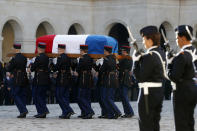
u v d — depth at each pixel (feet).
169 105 224.53
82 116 163.43
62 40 169.17
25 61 161.07
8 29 329.72
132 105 223.71
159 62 94.73
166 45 101.55
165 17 345.72
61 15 336.08
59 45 161.17
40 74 159.63
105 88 161.17
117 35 363.35
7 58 328.49
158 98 94.32
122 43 362.33
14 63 159.43
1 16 308.40
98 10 350.02
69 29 360.28
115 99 250.57
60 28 335.47
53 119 158.61
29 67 164.76
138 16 336.49
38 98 161.17
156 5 339.36
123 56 169.07
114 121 155.02
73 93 237.25
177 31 98.22
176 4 352.90
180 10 355.15
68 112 161.27
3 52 329.31
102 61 167.12
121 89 167.12
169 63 97.40
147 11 334.03
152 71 94.22
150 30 95.91
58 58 160.04
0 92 233.96
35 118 161.07
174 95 96.63
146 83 94.27
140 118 94.38
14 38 323.98
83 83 161.68
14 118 160.45
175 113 96.53
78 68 162.40
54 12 332.60
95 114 179.32
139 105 94.43
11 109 196.44
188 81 95.76
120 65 167.32
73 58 168.35
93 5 351.05
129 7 339.16
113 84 160.97
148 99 94.27
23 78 160.25
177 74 94.73
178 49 350.84
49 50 169.68
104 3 347.77
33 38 322.96
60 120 155.94
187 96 95.40
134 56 94.79
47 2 328.49
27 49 321.11
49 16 330.34
